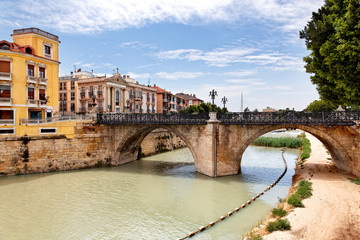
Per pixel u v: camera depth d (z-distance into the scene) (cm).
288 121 2062
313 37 1417
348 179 1917
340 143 2073
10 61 2531
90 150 2609
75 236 1251
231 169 2356
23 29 2786
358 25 1152
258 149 4222
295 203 1412
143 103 5394
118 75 4484
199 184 2084
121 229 1320
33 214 1497
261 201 1680
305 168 2356
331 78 1359
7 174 2212
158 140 3766
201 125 2373
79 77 4706
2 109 2489
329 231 1088
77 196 1805
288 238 1029
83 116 2655
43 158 2353
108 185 2069
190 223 1378
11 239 1216
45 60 2850
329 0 1454
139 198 1775
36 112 2786
